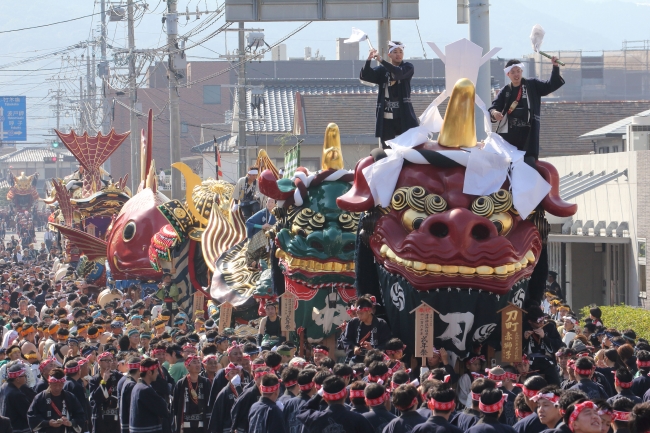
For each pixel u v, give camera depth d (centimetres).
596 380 1998
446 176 1969
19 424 2234
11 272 6175
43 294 4750
